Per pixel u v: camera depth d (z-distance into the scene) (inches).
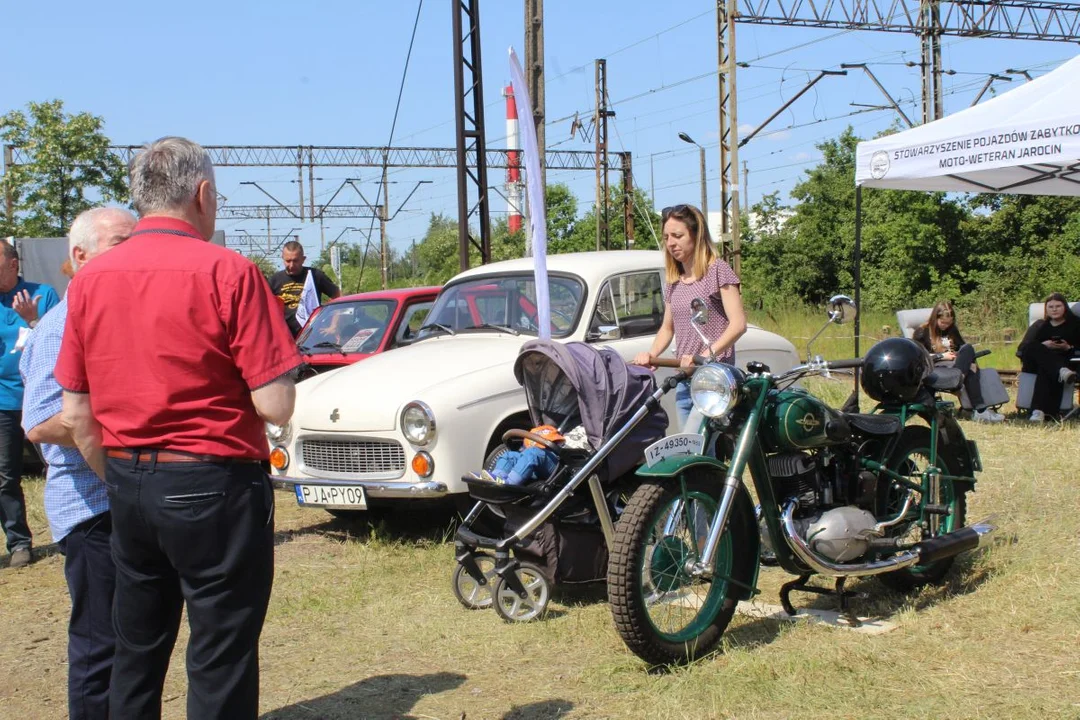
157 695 120.3
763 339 303.0
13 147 1055.6
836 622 180.2
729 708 146.0
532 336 271.0
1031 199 1160.8
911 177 370.0
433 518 281.0
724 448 188.4
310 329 358.3
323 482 243.4
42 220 1037.8
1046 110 329.7
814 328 846.5
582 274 273.6
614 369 192.7
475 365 248.8
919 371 191.8
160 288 109.1
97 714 138.7
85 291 113.4
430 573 227.6
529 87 602.9
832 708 144.3
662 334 221.6
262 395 109.9
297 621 199.2
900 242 1196.5
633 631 154.9
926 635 170.7
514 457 192.1
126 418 110.0
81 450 121.0
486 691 159.5
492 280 292.0
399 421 233.3
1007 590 189.2
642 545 156.4
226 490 109.6
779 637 173.0
